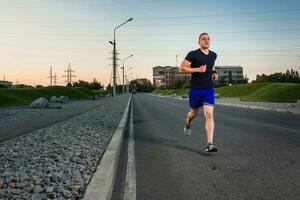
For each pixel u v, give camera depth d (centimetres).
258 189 552
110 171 616
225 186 573
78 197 479
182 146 969
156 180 624
